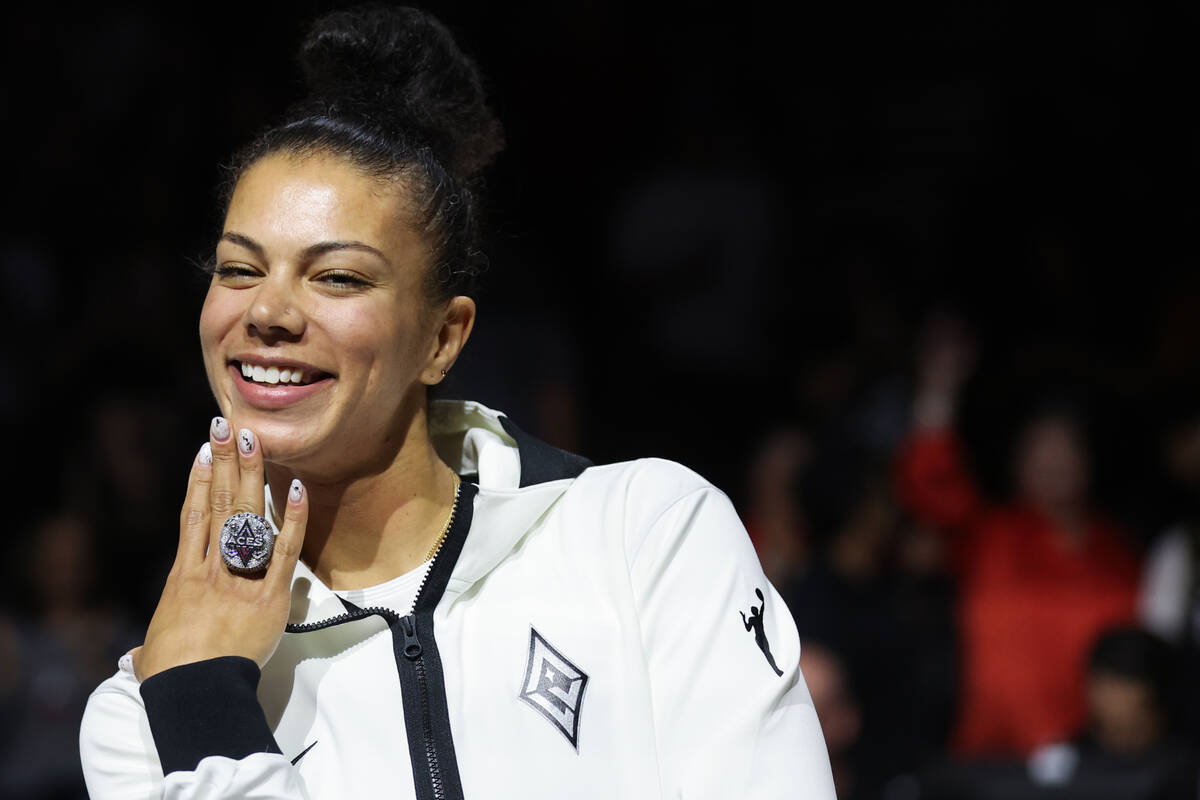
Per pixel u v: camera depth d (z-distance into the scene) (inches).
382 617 234.4
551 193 908.0
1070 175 901.8
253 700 219.6
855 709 589.3
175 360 757.9
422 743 227.3
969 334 748.0
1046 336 825.5
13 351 765.9
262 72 852.6
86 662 626.2
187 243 815.1
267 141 236.7
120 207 823.1
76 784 610.9
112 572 652.7
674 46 948.6
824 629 639.8
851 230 878.4
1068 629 657.0
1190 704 574.6
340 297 227.6
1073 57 946.1
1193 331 783.7
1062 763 552.1
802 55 965.2
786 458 700.0
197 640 223.5
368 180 230.5
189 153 834.2
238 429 233.0
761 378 851.4
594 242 904.3
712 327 856.9
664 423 841.5
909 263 855.7
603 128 922.7
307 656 235.6
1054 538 678.5
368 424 232.5
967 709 649.0
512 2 917.2
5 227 818.2
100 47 858.1
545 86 919.7
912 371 759.1
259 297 224.8
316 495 241.4
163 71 849.5
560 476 249.9
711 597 234.5
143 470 690.8
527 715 227.9
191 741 214.4
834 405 765.9
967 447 737.0
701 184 879.1
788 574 661.9
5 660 617.6
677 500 243.1
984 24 970.1
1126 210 890.7
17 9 866.8
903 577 676.1
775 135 931.3
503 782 224.8
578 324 871.1
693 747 226.8
